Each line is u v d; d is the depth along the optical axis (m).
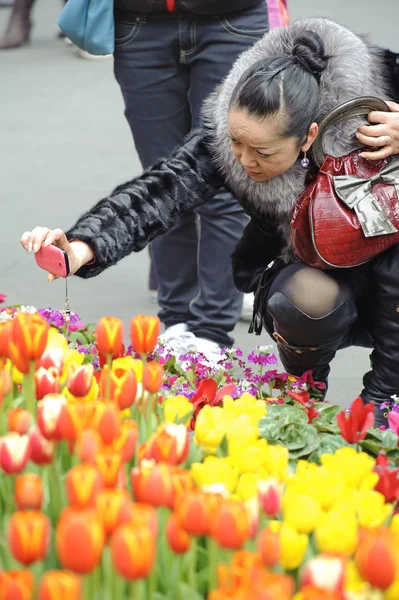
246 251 4.01
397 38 12.76
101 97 11.27
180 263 5.38
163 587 2.08
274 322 3.74
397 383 3.83
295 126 3.26
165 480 1.92
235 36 4.80
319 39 3.38
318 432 3.02
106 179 8.47
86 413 2.15
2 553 2.10
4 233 7.36
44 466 2.15
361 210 3.39
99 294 6.39
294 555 1.92
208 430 2.39
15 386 2.84
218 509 1.80
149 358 4.08
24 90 11.62
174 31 4.85
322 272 3.65
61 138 9.70
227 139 3.49
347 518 1.93
